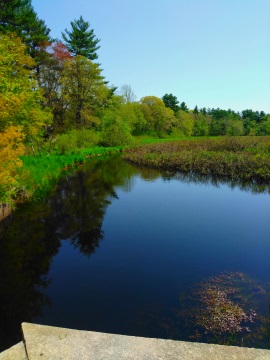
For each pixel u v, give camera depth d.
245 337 4.96
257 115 110.81
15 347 1.94
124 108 58.62
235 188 17.67
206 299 6.23
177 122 82.44
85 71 39.38
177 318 5.65
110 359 1.79
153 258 8.47
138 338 1.99
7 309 6.15
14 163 11.20
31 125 18.19
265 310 5.72
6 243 9.70
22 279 7.41
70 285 7.09
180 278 7.28
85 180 21.20
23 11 32.12
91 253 8.91
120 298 6.48
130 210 13.42
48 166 21.62
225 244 9.38
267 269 7.64
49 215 12.62
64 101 38.75
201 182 19.77
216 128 88.06
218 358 1.80
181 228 10.94
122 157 36.16
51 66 36.06
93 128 46.09
